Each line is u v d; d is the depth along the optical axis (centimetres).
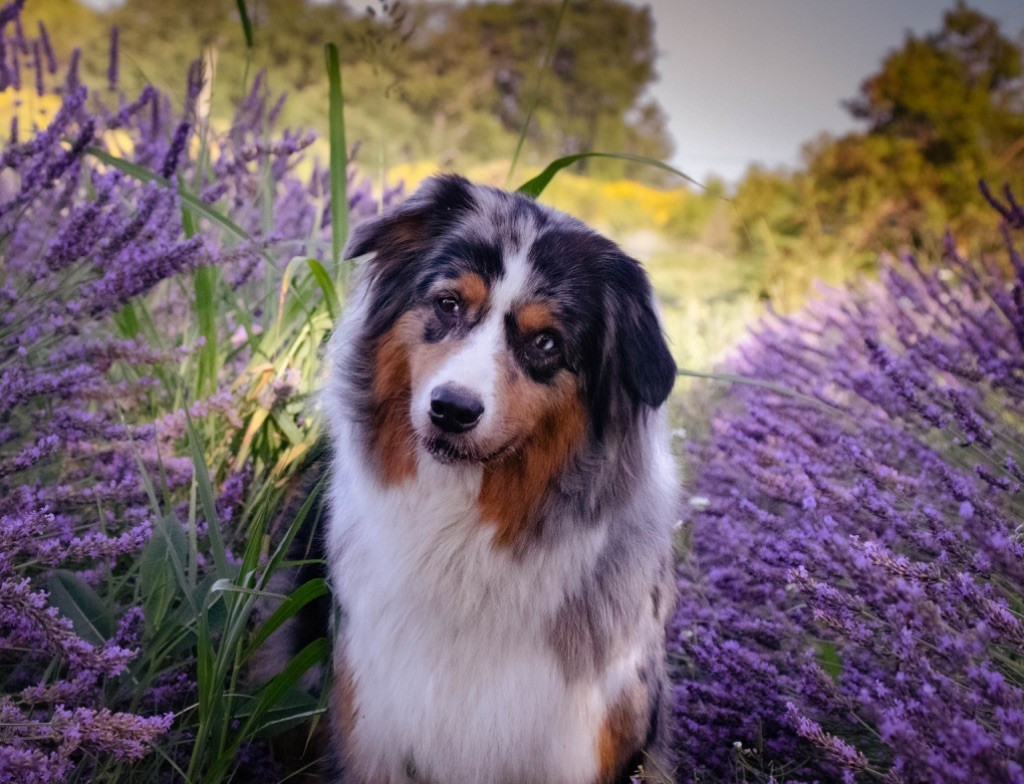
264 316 462
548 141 2067
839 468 421
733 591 397
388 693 307
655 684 333
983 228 1194
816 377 551
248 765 334
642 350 325
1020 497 377
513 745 304
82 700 294
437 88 1656
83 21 1748
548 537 310
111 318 448
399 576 309
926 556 327
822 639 373
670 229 1811
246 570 297
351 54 1555
